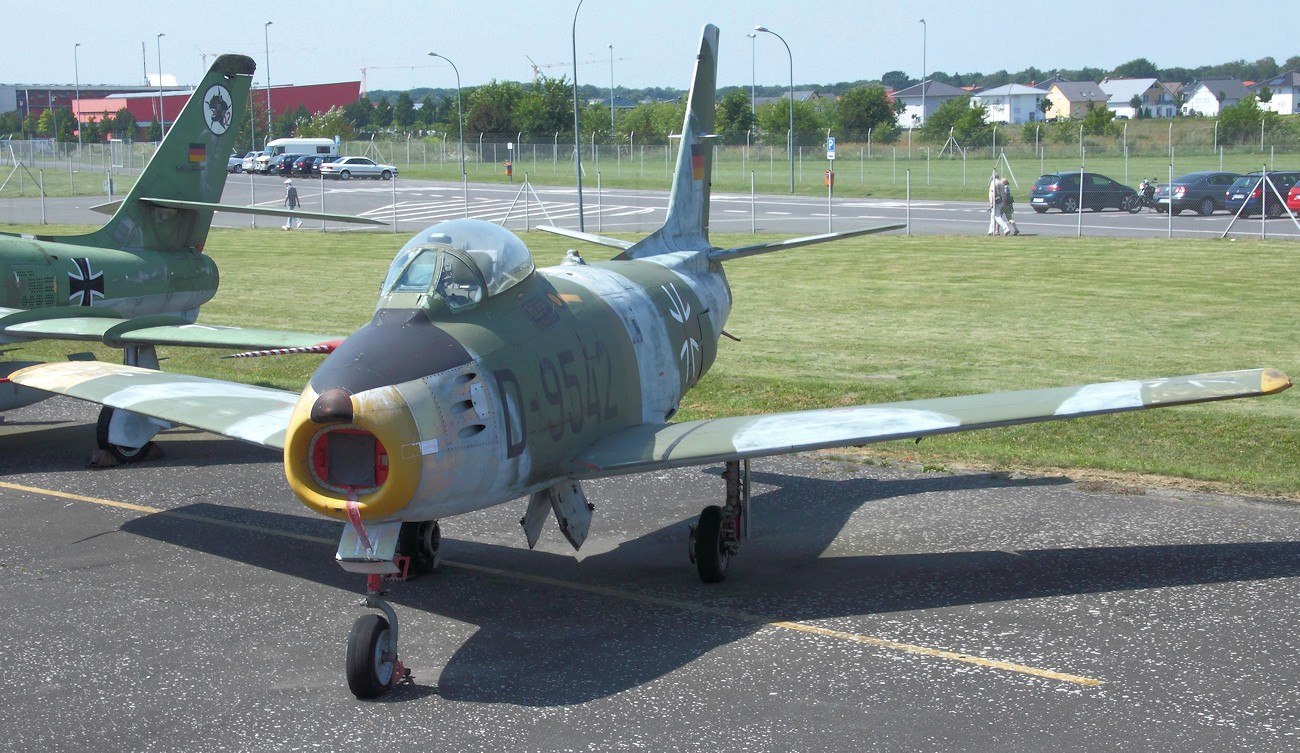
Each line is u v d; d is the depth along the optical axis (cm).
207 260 1659
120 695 688
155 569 913
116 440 1216
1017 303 2161
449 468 681
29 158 8800
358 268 2884
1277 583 825
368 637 668
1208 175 4188
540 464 778
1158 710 639
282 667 727
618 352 902
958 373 1541
